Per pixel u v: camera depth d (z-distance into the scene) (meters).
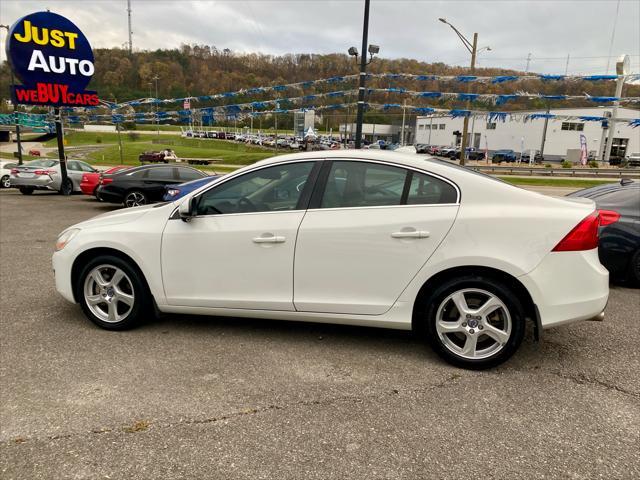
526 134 65.81
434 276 3.39
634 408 2.92
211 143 86.50
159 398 2.98
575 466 2.37
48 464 2.35
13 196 16.61
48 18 15.95
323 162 3.66
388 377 3.29
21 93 15.86
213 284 3.79
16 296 5.02
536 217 3.23
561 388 3.15
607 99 11.91
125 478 2.26
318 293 3.58
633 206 5.82
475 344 3.36
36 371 3.32
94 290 4.12
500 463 2.39
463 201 3.35
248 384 3.17
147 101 17.62
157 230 3.87
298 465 2.37
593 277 3.24
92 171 18.19
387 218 3.41
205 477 2.27
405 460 2.40
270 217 3.65
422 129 84.56
